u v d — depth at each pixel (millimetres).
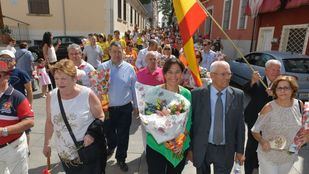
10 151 2637
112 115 3951
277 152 2793
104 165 2736
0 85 2506
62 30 19734
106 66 3916
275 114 2746
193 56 3453
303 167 4219
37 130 5340
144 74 4129
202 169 2910
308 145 4895
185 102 2680
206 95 2775
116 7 21609
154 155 2752
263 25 13328
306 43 10102
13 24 19078
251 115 3570
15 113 2572
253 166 3648
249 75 8844
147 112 2717
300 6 10000
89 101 2486
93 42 7883
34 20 19312
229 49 17578
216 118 2754
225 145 2779
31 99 3842
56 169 3930
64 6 19438
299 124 2709
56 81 2332
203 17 3477
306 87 6762
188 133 2789
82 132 2465
